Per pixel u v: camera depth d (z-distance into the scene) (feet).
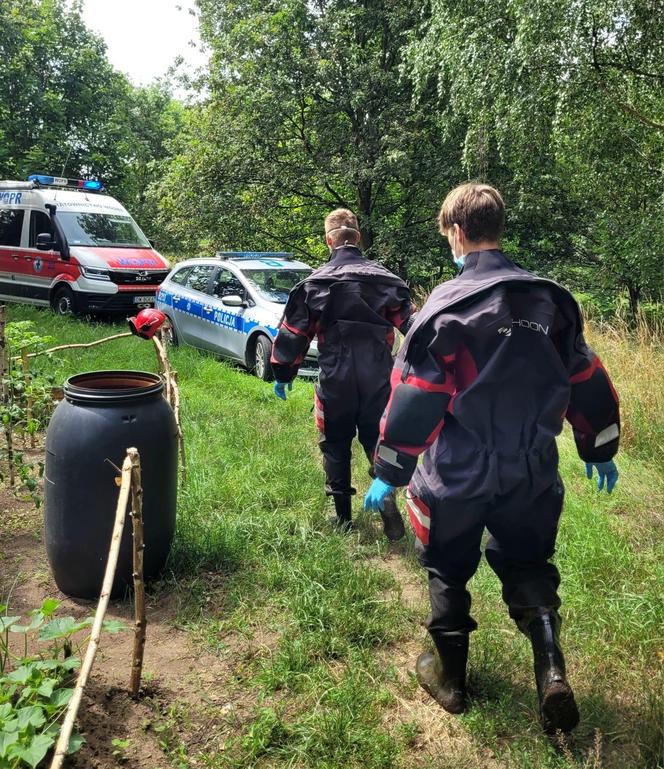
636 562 12.39
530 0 32.81
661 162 39.99
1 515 14.47
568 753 7.54
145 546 11.04
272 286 32.89
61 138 81.61
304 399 25.49
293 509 15.14
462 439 7.50
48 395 17.94
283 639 10.01
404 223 63.36
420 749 8.09
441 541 8.03
